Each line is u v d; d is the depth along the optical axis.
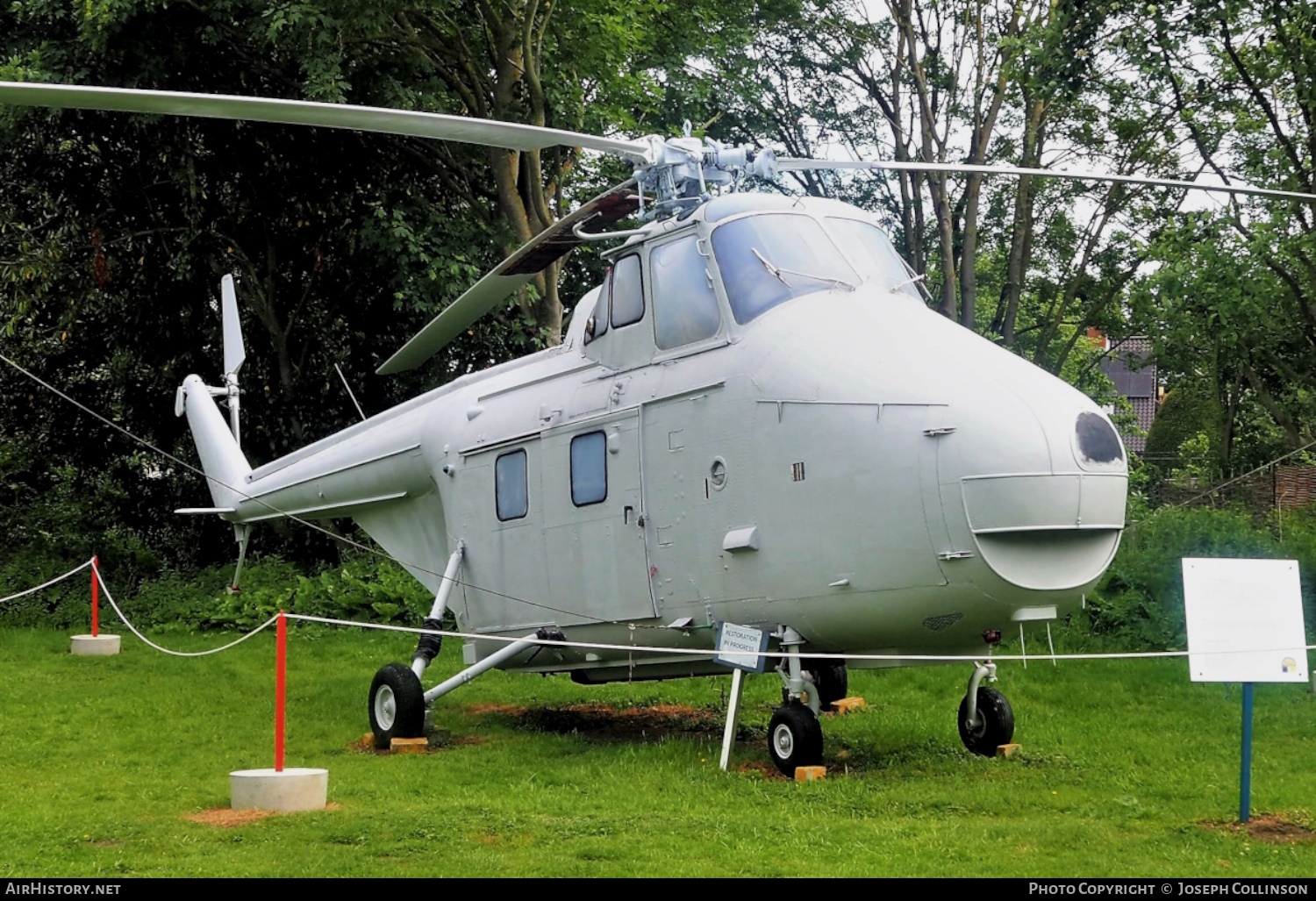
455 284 19.45
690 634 9.66
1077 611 14.91
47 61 18.64
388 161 21.64
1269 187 17.06
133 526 23.55
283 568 20.25
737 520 9.10
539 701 13.46
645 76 22.03
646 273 10.11
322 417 23.16
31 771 9.46
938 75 26.20
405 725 10.57
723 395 9.24
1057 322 26.11
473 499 11.64
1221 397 26.72
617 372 10.34
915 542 8.14
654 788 8.70
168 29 19.11
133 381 22.64
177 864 6.69
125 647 17.06
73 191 21.28
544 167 22.52
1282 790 8.52
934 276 30.56
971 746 9.99
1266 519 16.27
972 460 7.94
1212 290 16.30
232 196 22.08
